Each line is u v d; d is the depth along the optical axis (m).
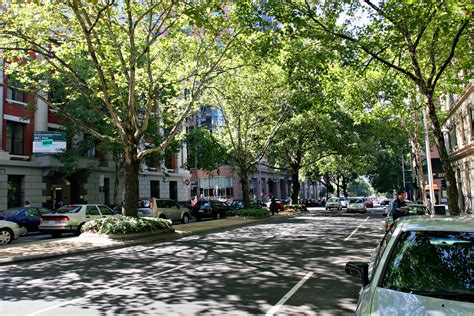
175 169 45.44
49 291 7.58
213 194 68.94
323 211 45.09
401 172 61.62
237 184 68.06
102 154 34.66
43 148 27.00
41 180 28.75
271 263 10.27
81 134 31.70
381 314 3.10
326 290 7.40
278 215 34.47
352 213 39.66
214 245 14.24
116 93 16.73
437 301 3.20
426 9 11.56
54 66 16.38
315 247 13.18
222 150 31.12
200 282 8.14
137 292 7.38
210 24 14.20
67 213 18.12
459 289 3.41
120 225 15.66
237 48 16.42
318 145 35.31
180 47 17.89
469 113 24.12
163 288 7.67
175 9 15.23
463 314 2.97
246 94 26.72
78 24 15.96
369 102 21.20
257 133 32.50
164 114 23.36
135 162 17.28
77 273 9.42
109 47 17.19
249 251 12.50
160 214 25.59
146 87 20.06
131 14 15.85
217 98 26.42
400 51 14.65
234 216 29.62
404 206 13.55
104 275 9.10
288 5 13.27
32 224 20.59
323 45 13.67
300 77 14.74
